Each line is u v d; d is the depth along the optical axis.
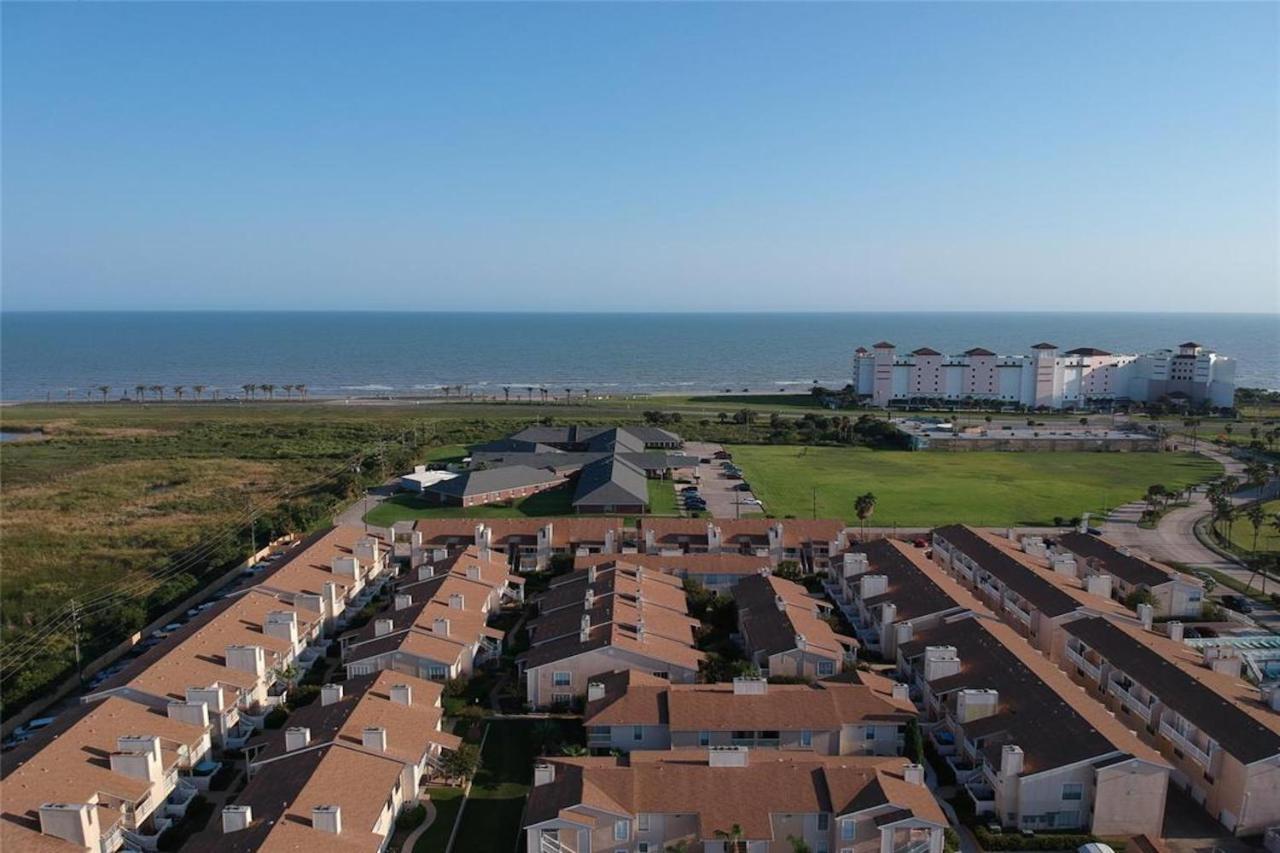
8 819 47.97
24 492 154.75
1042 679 64.56
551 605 88.00
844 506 149.25
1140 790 54.03
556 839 50.22
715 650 81.00
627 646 71.88
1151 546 125.31
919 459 194.50
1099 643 74.56
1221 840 54.69
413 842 53.97
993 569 96.31
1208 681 64.50
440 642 76.06
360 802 51.50
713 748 55.47
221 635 75.12
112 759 54.28
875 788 51.66
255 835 46.84
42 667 76.12
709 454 199.00
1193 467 184.12
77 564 112.56
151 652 73.44
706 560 101.06
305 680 76.81
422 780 60.00
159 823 54.59
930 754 63.75
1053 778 54.97
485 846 53.69
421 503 151.00
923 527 135.12
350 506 148.50
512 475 157.38
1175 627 76.88
